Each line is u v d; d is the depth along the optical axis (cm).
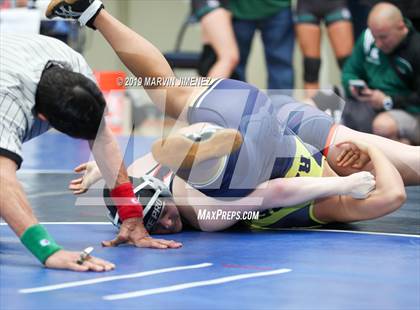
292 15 1249
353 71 1042
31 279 371
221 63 1239
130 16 1541
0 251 440
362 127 1006
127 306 325
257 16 1247
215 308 323
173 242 466
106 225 546
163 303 330
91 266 390
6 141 388
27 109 398
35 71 400
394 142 593
